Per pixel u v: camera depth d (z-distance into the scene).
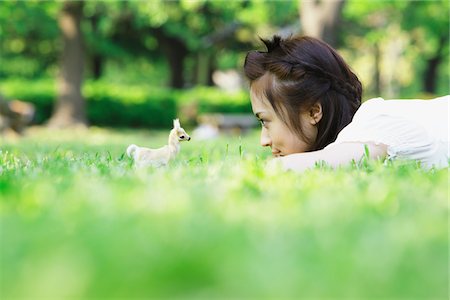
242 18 27.23
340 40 33.09
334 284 1.48
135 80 46.41
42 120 25.94
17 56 34.78
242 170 3.48
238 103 28.50
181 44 34.00
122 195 2.68
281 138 3.93
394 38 33.25
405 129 3.81
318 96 3.83
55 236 1.92
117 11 26.48
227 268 1.52
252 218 2.24
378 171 3.48
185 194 2.68
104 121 27.30
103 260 1.59
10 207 2.44
